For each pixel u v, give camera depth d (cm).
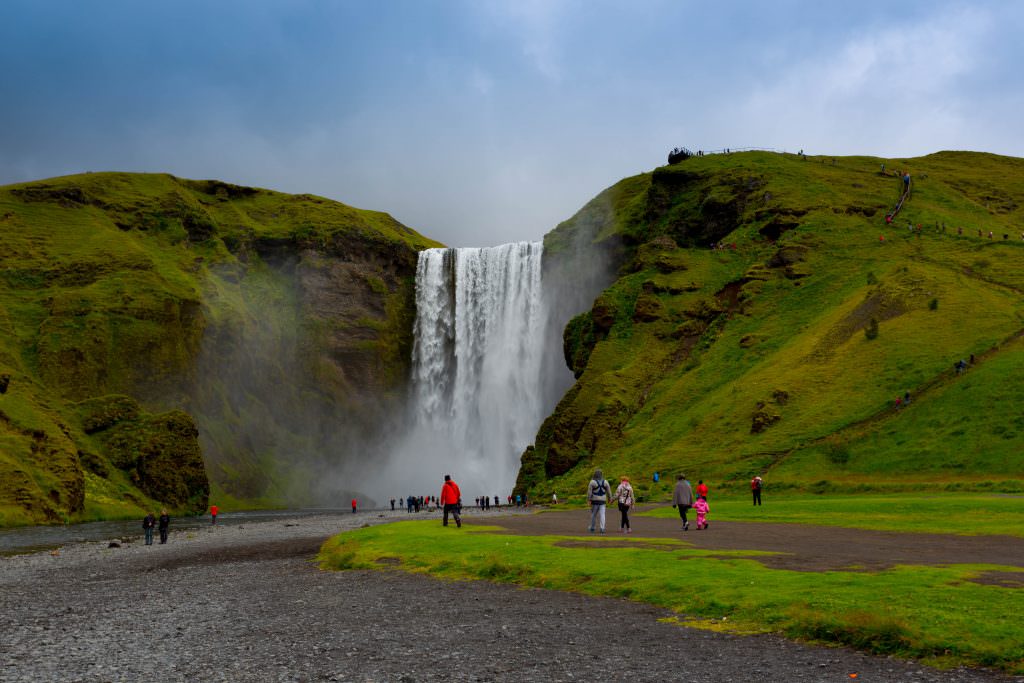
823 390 9188
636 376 12038
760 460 8094
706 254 14075
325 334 17538
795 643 1573
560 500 9381
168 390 14088
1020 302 9819
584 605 2022
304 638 1828
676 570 2255
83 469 11144
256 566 3525
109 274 15138
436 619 1966
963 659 1401
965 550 2756
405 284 19025
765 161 16588
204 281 16675
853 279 11825
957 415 7512
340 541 3750
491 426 16988
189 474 12225
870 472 7156
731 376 10800
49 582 3394
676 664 1463
